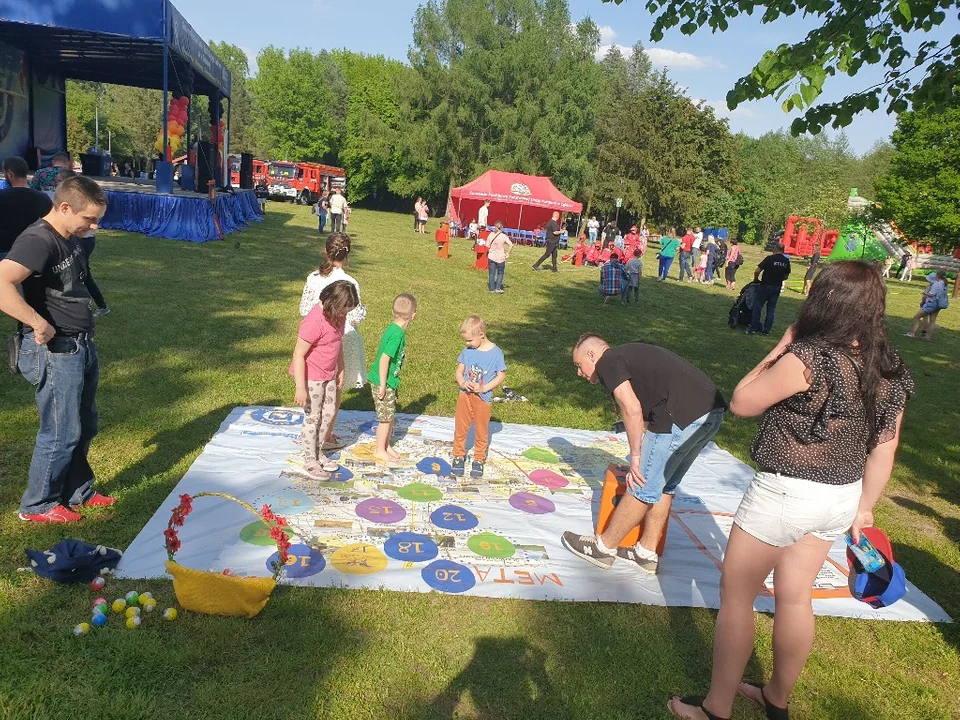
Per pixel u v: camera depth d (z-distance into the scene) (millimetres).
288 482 4949
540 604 3785
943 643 3795
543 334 11953
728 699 2896
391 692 2982
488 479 5445
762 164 66000
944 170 30156
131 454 5195
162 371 7277
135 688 2859
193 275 13414
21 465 4797
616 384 3867
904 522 5504
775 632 2836
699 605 3938
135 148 56688
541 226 37875
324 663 3111
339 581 3779
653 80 51938
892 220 33312
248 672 3008
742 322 14375
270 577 3680
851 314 2541
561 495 5281
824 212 47219
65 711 2699
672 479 4121
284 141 60656
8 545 3832
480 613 3635
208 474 4930
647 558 4254
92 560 3613
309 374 4930
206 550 3936
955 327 18234
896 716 3182
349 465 5391
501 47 46281
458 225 35469
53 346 3852
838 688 3338
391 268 18562
